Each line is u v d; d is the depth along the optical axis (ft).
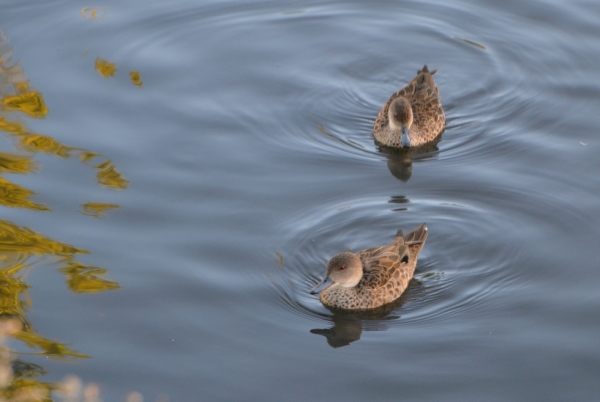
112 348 47.88
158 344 48.37
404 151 68.64
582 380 46.24
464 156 67.26
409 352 48.67
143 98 71.20
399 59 79.87
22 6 81.71
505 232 57.67
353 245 57.00
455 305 52.31
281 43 80.74
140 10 82.64
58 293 51.26
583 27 81.71
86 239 55.62
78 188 60.13
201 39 80.02
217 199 60.23
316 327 50.67
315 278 54.34
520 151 66.95
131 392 45.03
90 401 42.83
